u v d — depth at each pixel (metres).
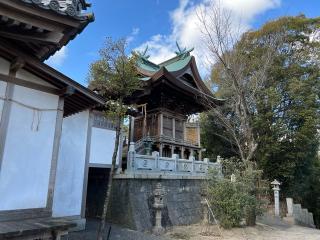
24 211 5.34
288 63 24.23
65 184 10.55
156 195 11.11
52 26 4.83
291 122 22.67
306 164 22.98
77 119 11.47
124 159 15.31
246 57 19.34
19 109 5.56
